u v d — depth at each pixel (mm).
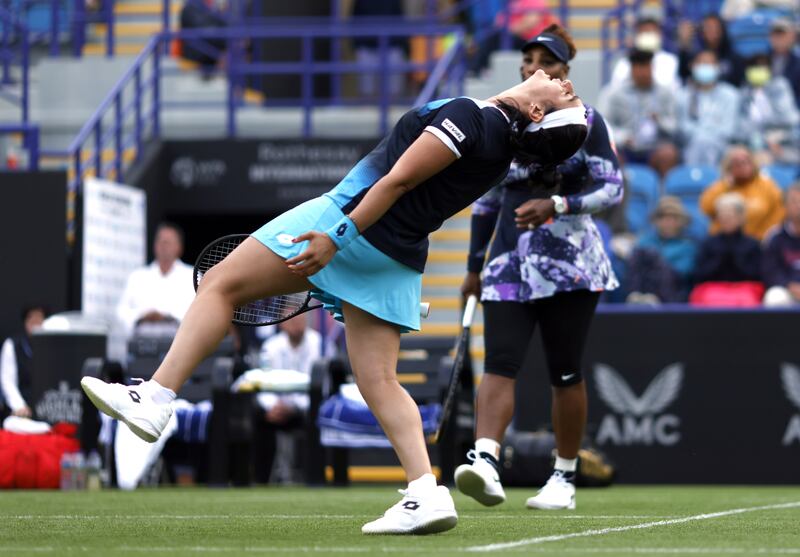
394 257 14508
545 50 20609
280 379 32969
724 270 38219
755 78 47125
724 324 33125
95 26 56875
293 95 57188
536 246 20422
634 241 40594
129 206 42812
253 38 52344
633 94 45750
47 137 50812
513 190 20812
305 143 46688
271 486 34219
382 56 48406
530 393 33344
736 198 38438
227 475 31953
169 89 50875
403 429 14789
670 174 43875
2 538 14922
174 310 38094
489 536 14945
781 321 32906
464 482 19047
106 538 14898
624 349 33375
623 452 33281
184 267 38562
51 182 41562
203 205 46938
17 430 32781
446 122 14242
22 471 31234
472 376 30938
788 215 38094
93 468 31703
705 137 45500
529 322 20609
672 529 16516
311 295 15055
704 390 33094
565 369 20922
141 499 25781
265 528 16469
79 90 51125
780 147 46656
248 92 55312
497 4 56344
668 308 33312
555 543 14125
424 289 44312
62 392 32969
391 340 14844
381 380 14805
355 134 49344
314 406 31672
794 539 14977
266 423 35312
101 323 33750
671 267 37938
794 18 53469
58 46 52594
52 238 41438
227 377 31922
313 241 13898
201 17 53781
